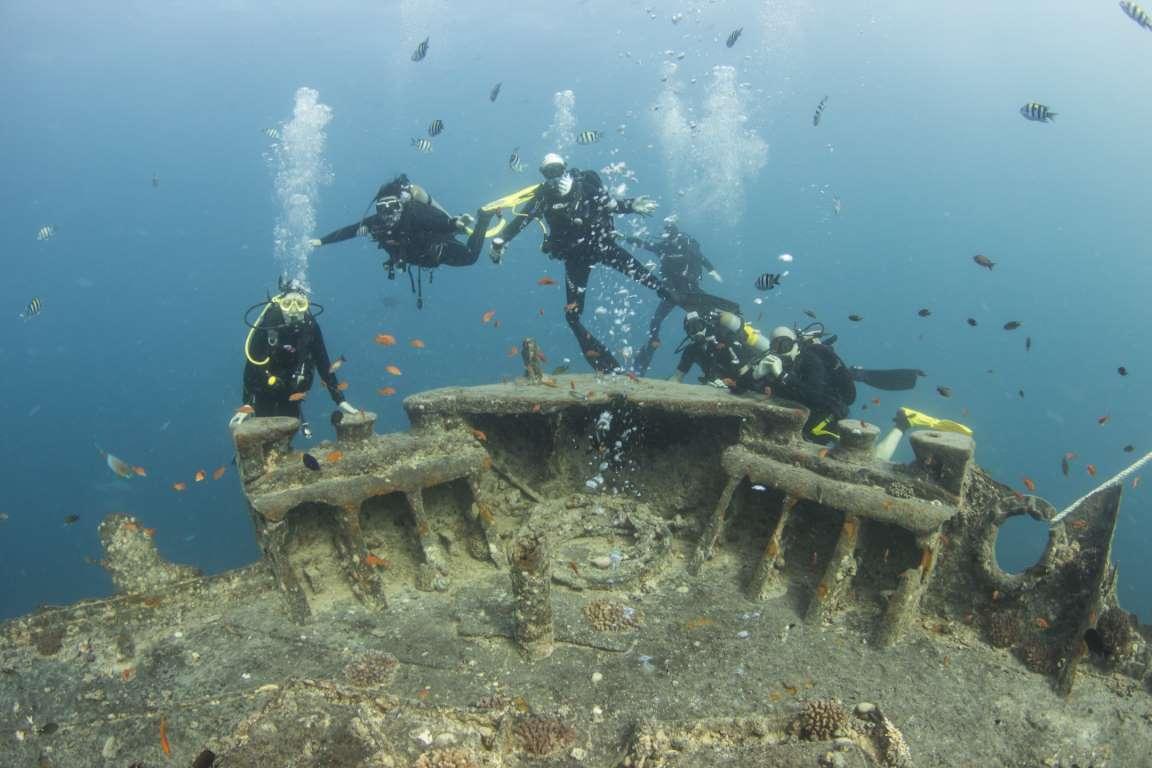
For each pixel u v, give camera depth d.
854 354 52.91
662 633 4.77
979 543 4.91
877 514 4.90
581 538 5.89
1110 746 3.99
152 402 44.59
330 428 23.09
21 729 4.07
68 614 4.73
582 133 8.41
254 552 16.12
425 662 4.51
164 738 3.56
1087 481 26.61
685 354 7.62
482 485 5.91
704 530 5.71
